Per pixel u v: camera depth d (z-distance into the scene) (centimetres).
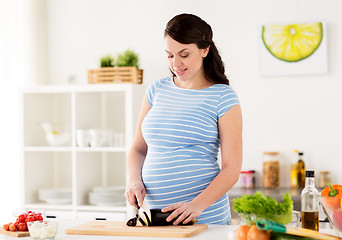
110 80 368
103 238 167
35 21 407
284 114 376
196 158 199
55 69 420
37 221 171
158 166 200
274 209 152
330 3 368
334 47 369
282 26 373
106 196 361
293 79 375
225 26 385
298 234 143
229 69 385
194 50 196
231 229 177
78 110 370
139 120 220
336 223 153
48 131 375
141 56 401
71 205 367
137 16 402
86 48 414
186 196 198
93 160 391
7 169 372
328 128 370
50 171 410
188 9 392
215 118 201
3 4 371
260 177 380
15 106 385
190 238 163
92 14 412
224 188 190
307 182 166
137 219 183
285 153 376
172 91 211
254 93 381
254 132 381
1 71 368
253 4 380
